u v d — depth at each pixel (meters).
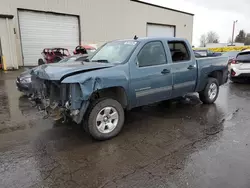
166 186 2.42
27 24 16.61
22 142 3.57
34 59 17.36
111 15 21.70
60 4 18.03
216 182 2.47
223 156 3.05
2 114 5.11
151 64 4.15
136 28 24.31
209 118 4.75
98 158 3.05
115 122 3.75
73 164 2.89
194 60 5.04
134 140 3.65
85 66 3.54
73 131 4.04
